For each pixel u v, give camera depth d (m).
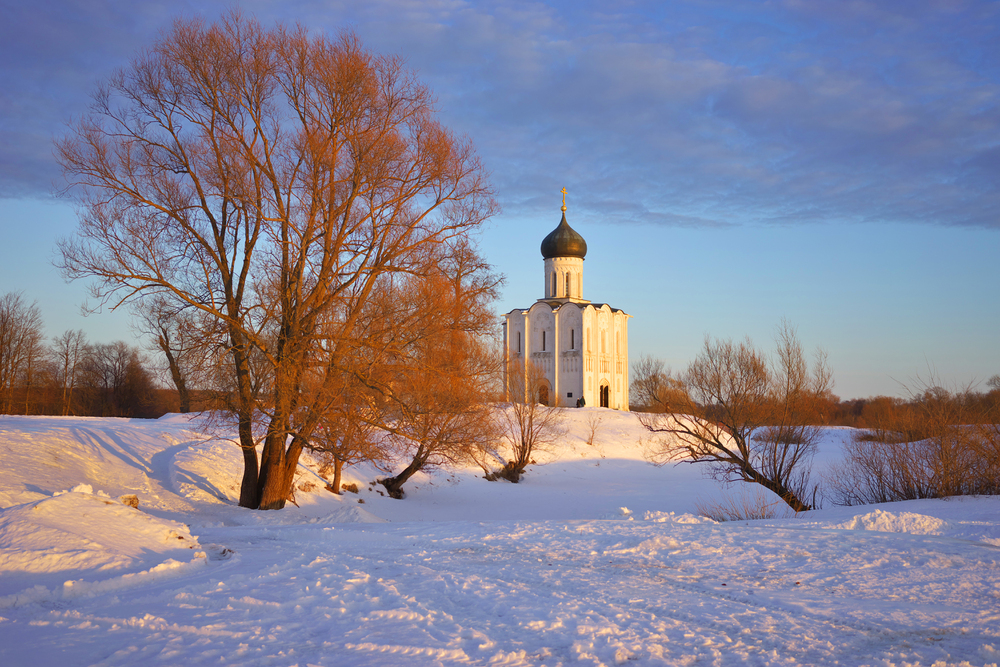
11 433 26.48
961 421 29.12
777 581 10.78
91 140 20.94
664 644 7.53
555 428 57.75
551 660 7.02
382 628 8.15
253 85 22.19
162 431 34.38
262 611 8.92
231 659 7.04
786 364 30.38
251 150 22.16
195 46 21.83
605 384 90.38
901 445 30.39
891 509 23.98
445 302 24.27
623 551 13.53
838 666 6.85
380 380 23.38
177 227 22.03
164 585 10.46
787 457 35.50
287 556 13.16
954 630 8.09
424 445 30.58
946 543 13.91
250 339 21.89
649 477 50.88
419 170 23.45
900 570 11.51
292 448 24.67
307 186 22.22
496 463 46.88
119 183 21.19
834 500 33.38
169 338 22.41
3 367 61.53
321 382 22.52
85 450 27.09
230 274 22.77
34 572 10.45
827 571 11.47
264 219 21.89
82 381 78.44
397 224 22.94
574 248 91.88
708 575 11.25
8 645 7.50
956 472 28.70
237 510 23.47
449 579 10.80
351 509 24.52
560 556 13.09
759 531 15.79
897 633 7.96
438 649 7.33
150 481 26.16
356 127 22.39
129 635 7.88
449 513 32.41
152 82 21.72
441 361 25.11
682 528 16.56
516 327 91.06
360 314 23.61
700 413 31.70
